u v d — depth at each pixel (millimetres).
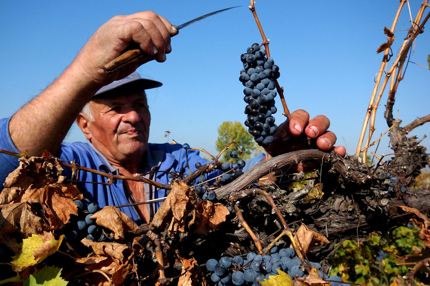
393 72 656
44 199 484
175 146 891
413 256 561
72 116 526
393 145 643
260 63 574
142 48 484
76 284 488
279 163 556
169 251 505
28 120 512
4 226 463
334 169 582
